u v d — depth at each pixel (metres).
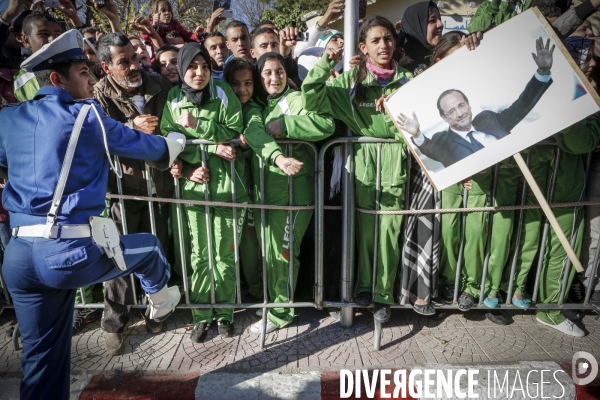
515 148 2.39
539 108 2.36
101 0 3.71
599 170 2.81
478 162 2.43
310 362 2.64
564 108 2.34
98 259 1.92
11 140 1.88
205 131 2.58
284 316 3.00
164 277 2.27
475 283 2.99
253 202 2.98
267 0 12.74
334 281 3.05
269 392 2.40
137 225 2.98
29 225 1.86
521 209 2.79
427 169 2.48
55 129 1.83
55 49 1.95
